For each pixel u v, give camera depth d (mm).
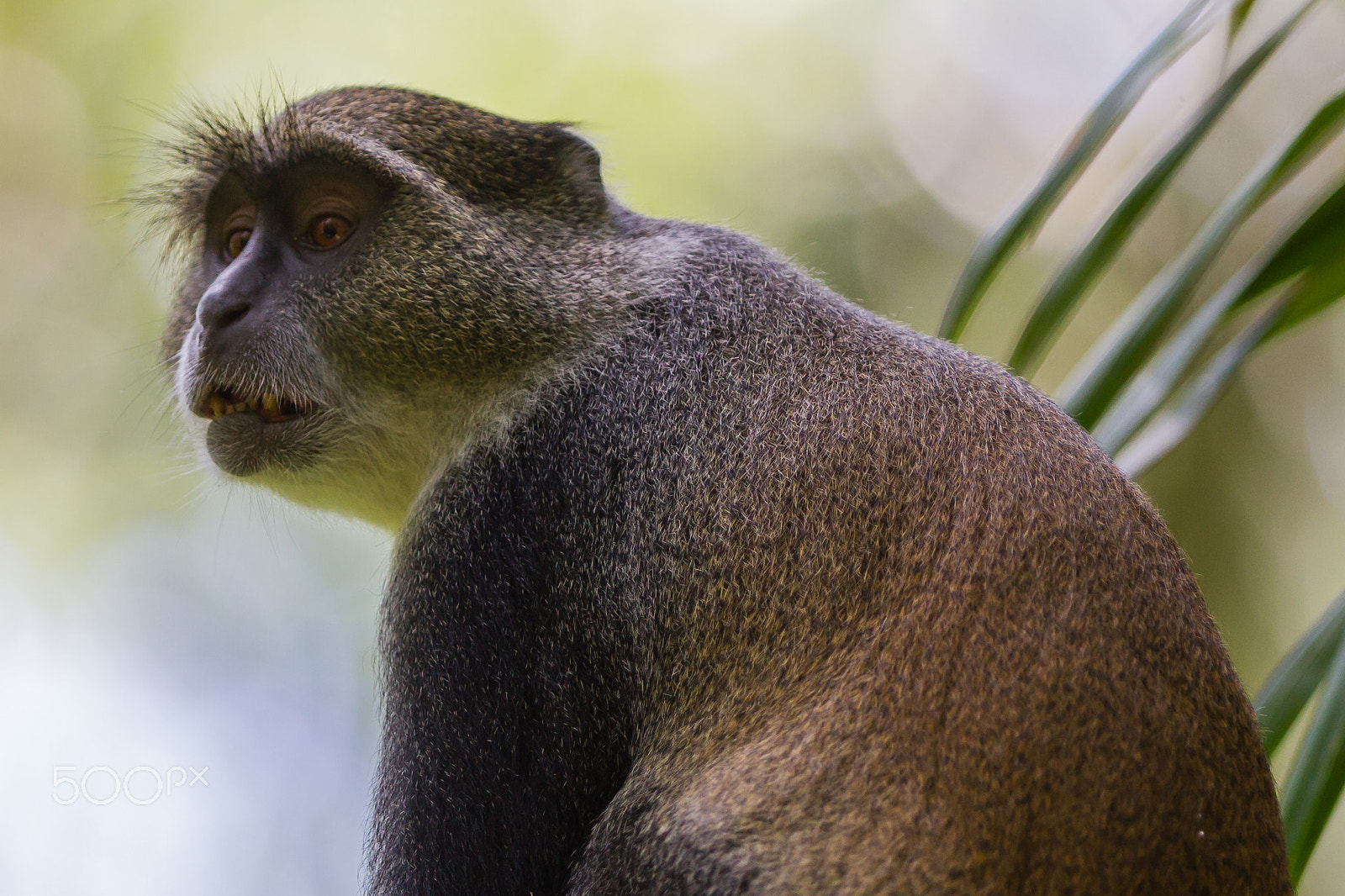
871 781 7480
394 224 10461
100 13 27406
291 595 23000
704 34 27922
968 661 7559
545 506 9570
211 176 11719
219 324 10602
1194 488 24047
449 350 10305
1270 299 10398
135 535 23953
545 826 8891
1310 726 7805
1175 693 7391
